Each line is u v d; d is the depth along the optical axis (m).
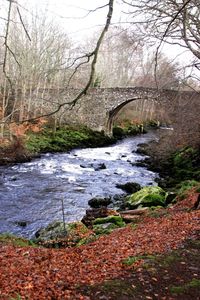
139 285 7.10
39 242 13.56
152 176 27.98
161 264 8.14
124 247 10.13
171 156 31.61
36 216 17.55
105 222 15.25
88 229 14.34
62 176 26.58
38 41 36.06
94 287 7.02
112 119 47.59
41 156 33.62
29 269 8.90
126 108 61.03
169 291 6.90
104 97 44.62
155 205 17.97
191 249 9.10
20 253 10.59
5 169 27.69
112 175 27.75
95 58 4.24
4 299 6.65
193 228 10.95
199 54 9.44
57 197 20.97
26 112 32.56
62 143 38.75
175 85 10.70
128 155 37.41
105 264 8.68
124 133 52.41
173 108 24.34
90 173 28.12
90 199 20.66
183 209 14.47
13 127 31.50
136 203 18.28
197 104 23.58
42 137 38.25
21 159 30.64
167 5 7.41
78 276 8.00
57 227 14.35
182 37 8.90
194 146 29.06
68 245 12.88
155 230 11.73
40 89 33.03
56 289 7.19
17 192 21.62
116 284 7.07
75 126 44.06
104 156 36.38
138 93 42.66
